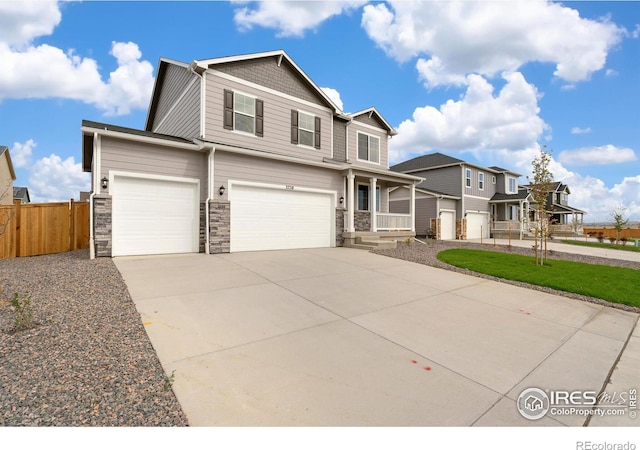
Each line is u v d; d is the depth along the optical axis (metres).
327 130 14.23
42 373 2.60
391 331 4.14
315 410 2.41
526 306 5.55
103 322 3.76
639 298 6.25
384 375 3.01
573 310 5.49
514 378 3.10
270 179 10.86
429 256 10.51
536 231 9.84
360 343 3.73
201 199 9.77
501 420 2.44
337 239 12.88
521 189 30.22
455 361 3.39
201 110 10.55
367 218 14.66
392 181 15.84
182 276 6.28
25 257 8.62
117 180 8.42
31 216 9.20
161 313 4.23
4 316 3.82
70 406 2.21
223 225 9.69
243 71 11.59
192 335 3.65
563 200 35.84
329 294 5.62
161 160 9.06
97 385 2.48
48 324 3.60
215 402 2.43
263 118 12.08
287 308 4.79
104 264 7.16
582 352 3.82
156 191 9.02
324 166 12.20
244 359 3.17
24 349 2.99
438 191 24.80
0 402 2.20
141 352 3.11
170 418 2.20
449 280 7.18
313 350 3.48
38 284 5.21
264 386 2.70
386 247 12.09
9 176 23.44
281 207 11.21
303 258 9.04
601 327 4.76
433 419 2.39
